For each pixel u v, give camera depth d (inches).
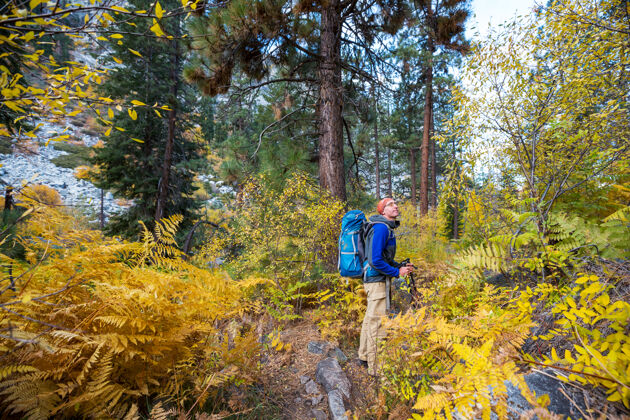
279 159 216.2
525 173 97.2
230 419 66.0
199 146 550.6
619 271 60.6
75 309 58.2
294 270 156.3
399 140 689.6
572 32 86.2
